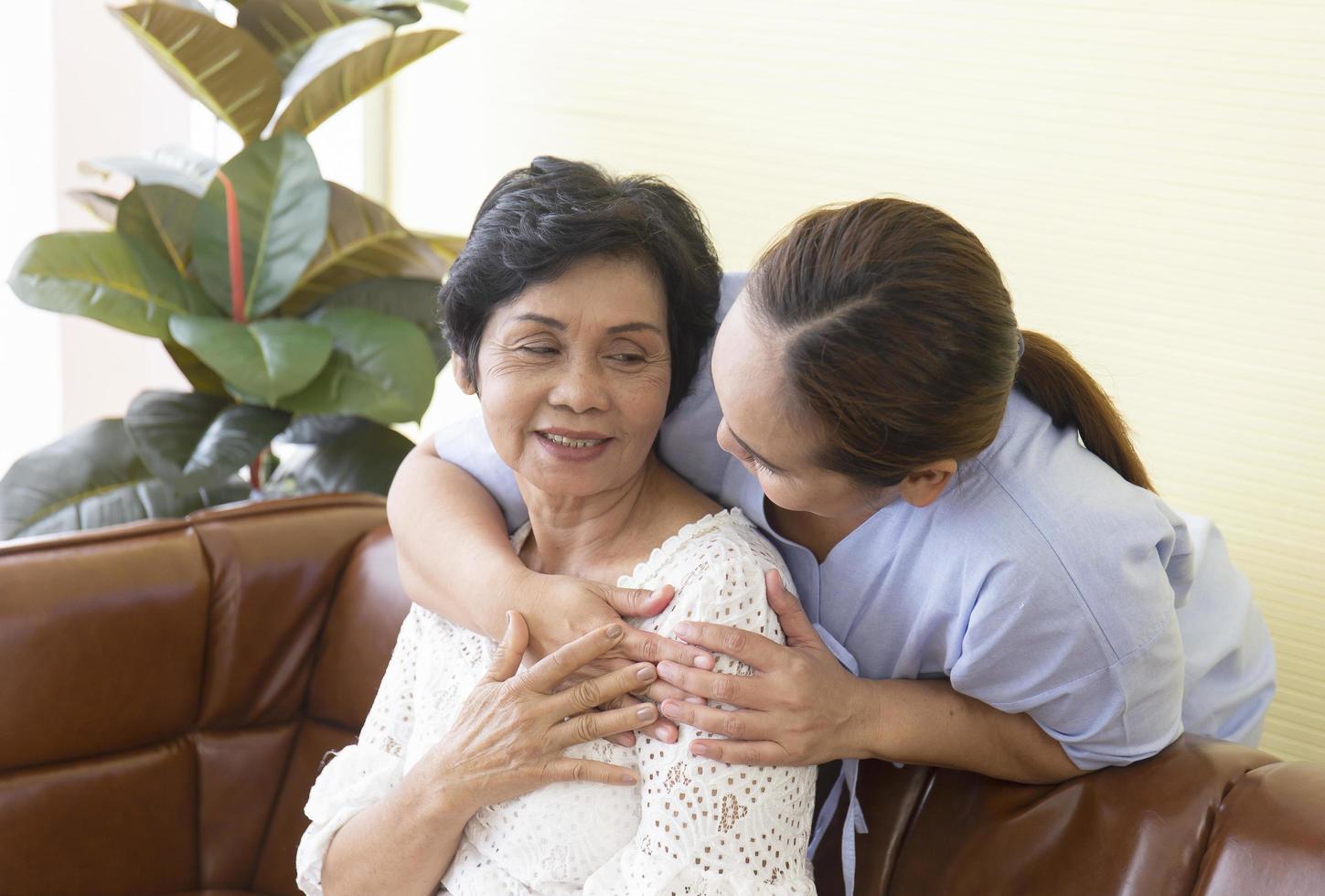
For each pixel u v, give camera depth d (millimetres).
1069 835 1011
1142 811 979
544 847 994
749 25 2117
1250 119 1675
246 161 1934
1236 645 1219
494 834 1035
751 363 854
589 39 2318
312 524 1575
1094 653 933
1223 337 1739
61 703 1410
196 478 1816
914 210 848
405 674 1208
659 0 2215
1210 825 956
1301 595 1713
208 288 1931
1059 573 916
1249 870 909
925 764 1094
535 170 987
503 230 963
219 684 1514
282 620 1537
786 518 1069
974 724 1016
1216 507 1775
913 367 818
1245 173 1688
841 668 996
